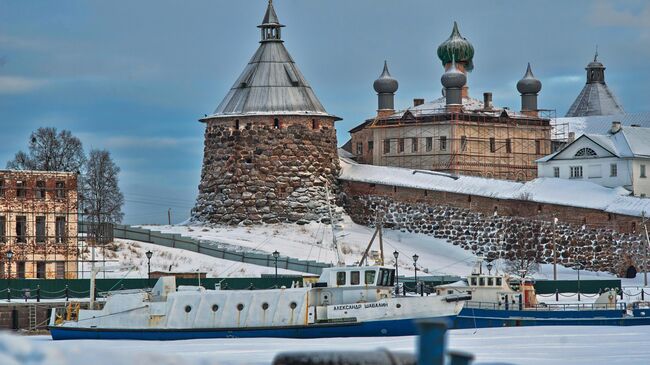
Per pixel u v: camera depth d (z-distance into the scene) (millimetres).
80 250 168000
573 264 195500
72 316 125312
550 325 130375
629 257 191500
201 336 119500
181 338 119625
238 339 117125
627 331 122188
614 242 192875
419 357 33781
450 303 119375
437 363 33594
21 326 135375
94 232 172375
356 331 118562
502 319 130750
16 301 139250
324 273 121375
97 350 35250
